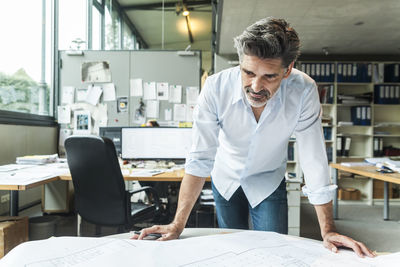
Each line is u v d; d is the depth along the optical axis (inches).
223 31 139.1
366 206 161.6
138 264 19.0
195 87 153.3
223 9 114.3
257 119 38.0
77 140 63.0
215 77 37.8
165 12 261.7
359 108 170.6
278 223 44.3
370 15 119.7
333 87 170.4
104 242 22.9
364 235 114.0
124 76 152.8
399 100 170.2
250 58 25.0
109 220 67.7
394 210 153.0
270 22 25.5
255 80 26.0
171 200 96.0
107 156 62.2
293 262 20.4
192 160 34.8
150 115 152.9
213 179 48.7
